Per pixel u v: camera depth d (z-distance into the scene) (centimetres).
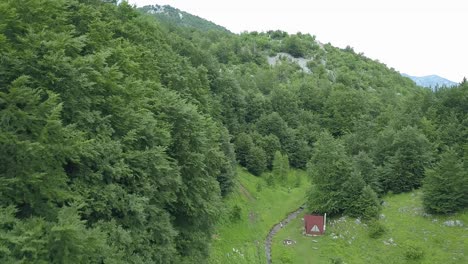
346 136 9062
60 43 2434
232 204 6381
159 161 2934
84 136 2511
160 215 3066
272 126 9781
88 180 2452
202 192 3741
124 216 2642
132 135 2806
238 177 7788
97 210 2327
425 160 6781
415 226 5753
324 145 6825
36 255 1755
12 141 1925
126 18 5616
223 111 8956
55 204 2152
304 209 7294
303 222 6700
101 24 3850
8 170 1956
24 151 1942
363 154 6925
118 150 2620
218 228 5431
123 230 2350
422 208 6078
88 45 3406
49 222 1948
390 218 6050
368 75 18638
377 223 5838
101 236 2031
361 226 6053
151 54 4962
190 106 3894
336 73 18175
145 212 2858
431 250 5275
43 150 2014
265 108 10725
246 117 10481
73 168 2462
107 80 2838
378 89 17000
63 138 2141
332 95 11644
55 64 2333
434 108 8581
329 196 6488
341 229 6078
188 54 8650
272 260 5409
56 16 3039
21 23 2380
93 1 5072
